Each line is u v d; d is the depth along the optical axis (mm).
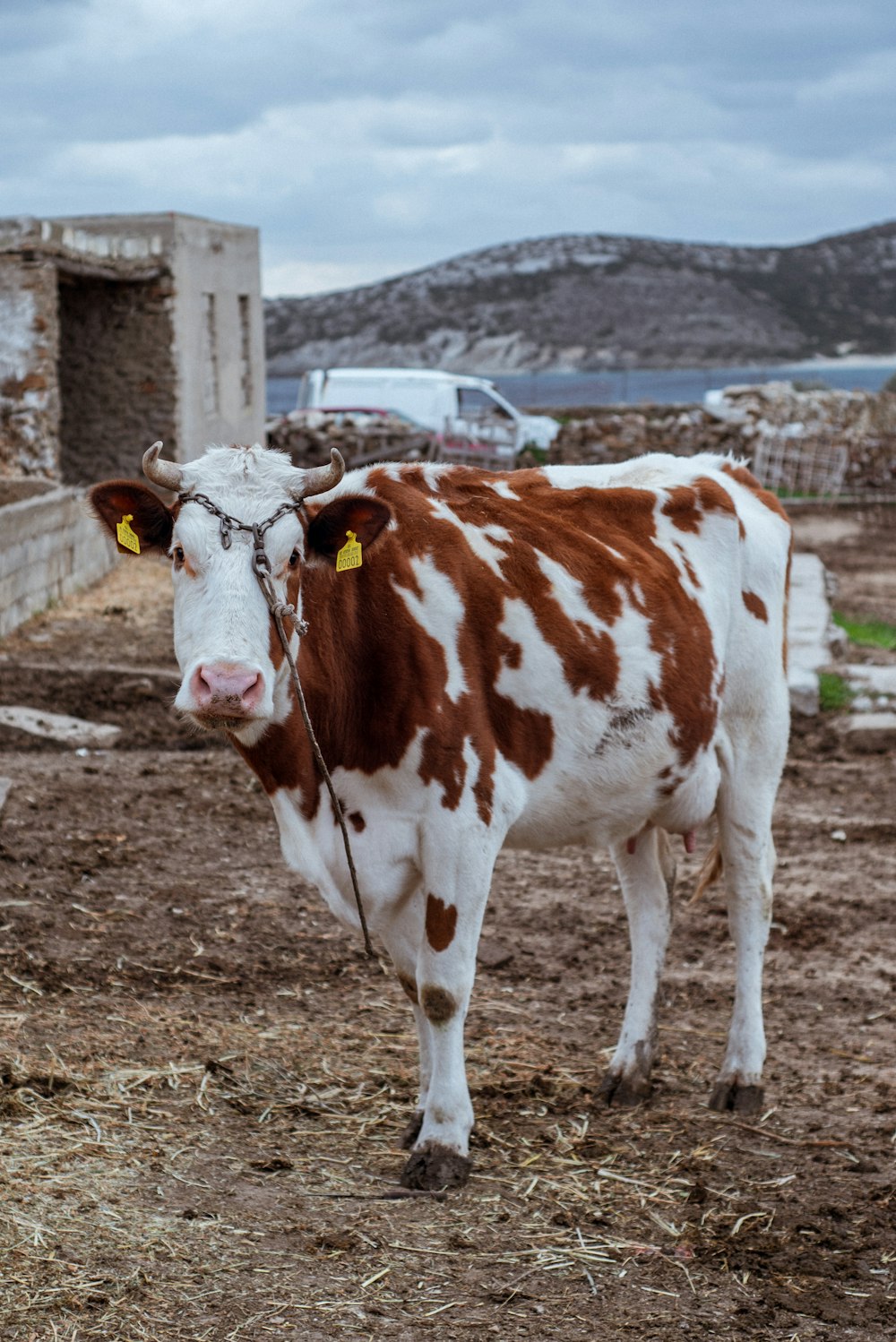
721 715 4945
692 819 4855
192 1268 3479
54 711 9539
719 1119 4664
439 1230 3785
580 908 6738
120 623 12742
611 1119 4625
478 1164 4215
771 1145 4484
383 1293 3447
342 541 3828
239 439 22656
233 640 3559
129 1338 3176
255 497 3727
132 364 19547
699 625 4742
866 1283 3643
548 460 28609
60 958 5617
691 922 6711
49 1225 3607
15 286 16000
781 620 5219
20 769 8180
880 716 10367
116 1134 4176
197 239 20250
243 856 7047
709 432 29922
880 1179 4246
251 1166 4074
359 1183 4043
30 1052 4691
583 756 4387
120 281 19094
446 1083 4105
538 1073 4938
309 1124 4406
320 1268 3533
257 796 8023
